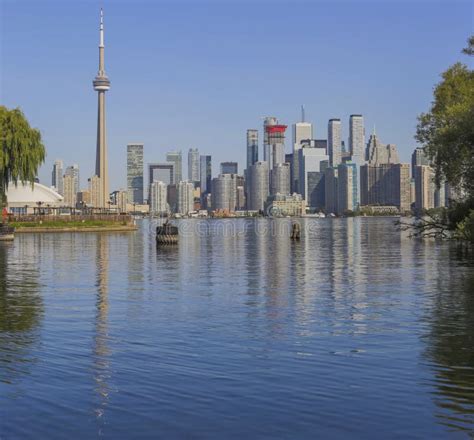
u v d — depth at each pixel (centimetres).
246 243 8969
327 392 1348
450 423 1158
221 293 3061
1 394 1338
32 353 1720
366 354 1698
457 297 2814
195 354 1709
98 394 1338
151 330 2061
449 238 6725
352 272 4141
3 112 9675
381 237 10681
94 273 4156
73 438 1100
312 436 1102
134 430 1135
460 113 5406
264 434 1113
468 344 1820
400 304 2622
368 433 1113
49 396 1325
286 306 2602
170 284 3481
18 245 7769
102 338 1928
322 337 1938
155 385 1405
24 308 2552
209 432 1124
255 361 1625
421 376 1471
